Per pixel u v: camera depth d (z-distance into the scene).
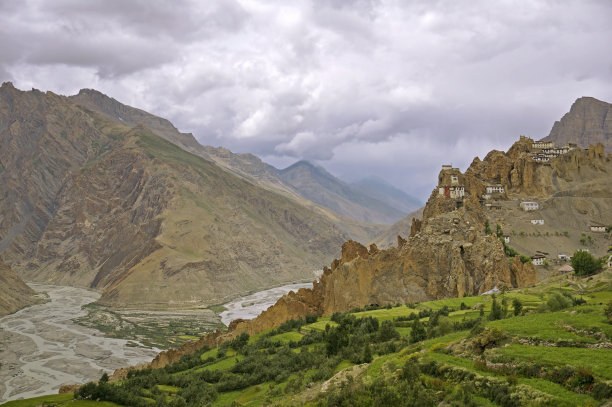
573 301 123.00
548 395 68.38
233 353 174.50
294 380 120.50
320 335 162.62
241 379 137.00
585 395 67.31
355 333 145.12
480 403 72.56
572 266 185.25
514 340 88.62
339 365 120.94
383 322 147.12
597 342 82.00
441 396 77.12
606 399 64.62
